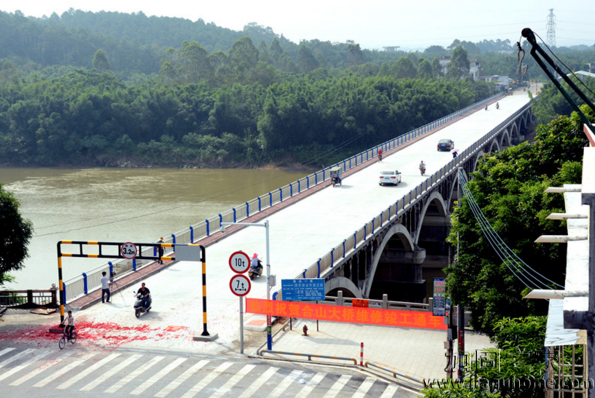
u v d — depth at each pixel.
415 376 24.75
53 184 105.75
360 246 41.06
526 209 28.23
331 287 36.47
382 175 62.47
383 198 56.50
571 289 8.94
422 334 30.50
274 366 25.02
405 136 96.06
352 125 145.25
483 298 27.52
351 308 26.39
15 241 33.38
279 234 44.84
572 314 8.58
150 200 86.88
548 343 9.54
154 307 31.61
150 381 23.20
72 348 26.58
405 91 158.88
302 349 27.53
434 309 26.09
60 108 144.62
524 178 33.06
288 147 143.00
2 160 141.75
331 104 147.12
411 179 65.62
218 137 149.75
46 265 55.03
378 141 151.75
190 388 22.62
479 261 29.72
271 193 54.88
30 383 22.98
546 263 27.77
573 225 10.43
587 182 8.64
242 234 45.66
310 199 57.53
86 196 90.75
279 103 143.12
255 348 26.92
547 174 32.66
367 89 153.75
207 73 191.00
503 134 115.50
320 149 143.25
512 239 28.55
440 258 66.06
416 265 56.75
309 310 26.75
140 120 147.00
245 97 159.00
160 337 27.77
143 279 36.44
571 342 9.34
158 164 140.25
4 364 24.88
